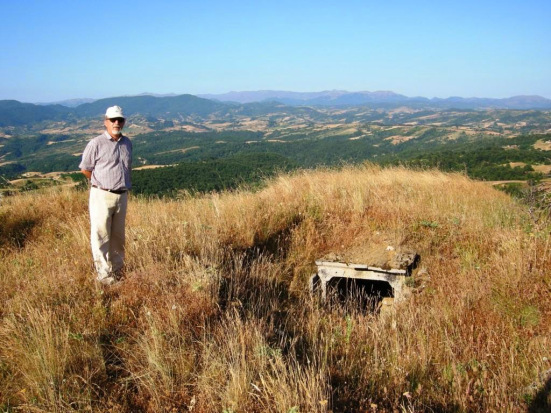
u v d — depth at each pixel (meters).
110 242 4.42
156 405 2.64
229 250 5.20
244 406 2.55
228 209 6.66
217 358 2.92
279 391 2.55
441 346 3.34
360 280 5.86
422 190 8.16
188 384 2.82
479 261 4.79
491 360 3.15
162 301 3.75
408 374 3.04
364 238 5.81
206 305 3.65
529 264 4.10
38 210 7.54
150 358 2.88
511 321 3.48
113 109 4.07
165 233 5.34
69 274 4.30
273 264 5.25
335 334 3.67
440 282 4.46
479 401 2.77
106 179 4.16
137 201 8.50
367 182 8.59
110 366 2.98
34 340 2.98
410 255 5.06
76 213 7.43
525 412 2.57
